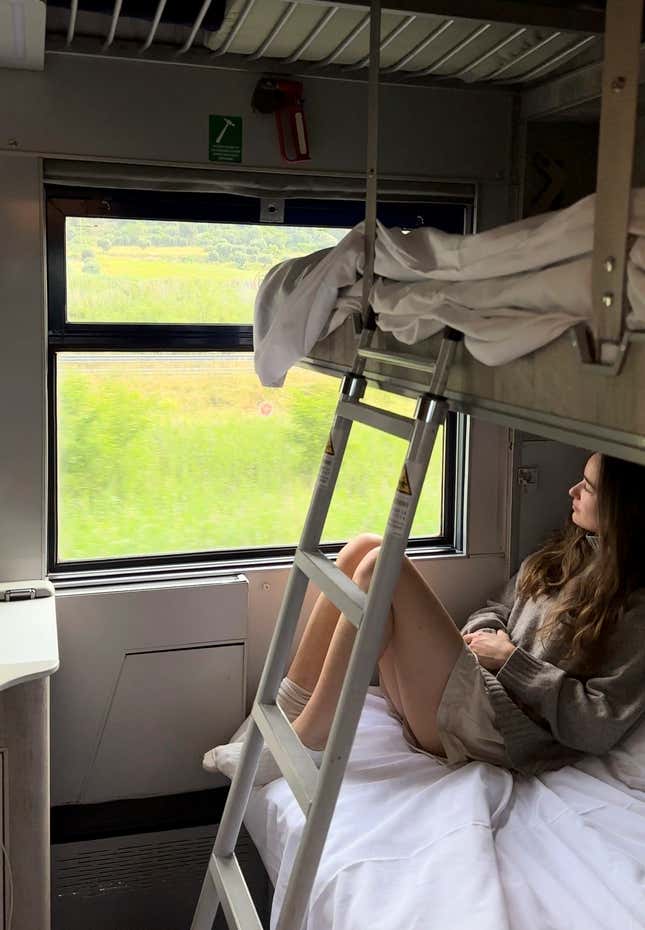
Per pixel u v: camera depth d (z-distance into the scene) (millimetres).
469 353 1382
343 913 1809
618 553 2316
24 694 2105
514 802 2156
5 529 2521
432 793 2150
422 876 1830
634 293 957
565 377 1108
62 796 2662
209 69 2496
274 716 1919
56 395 2578
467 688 2266
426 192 2725
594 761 2281
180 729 2715
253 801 2346
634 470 2293
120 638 2621
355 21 2146
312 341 2031
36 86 2389
